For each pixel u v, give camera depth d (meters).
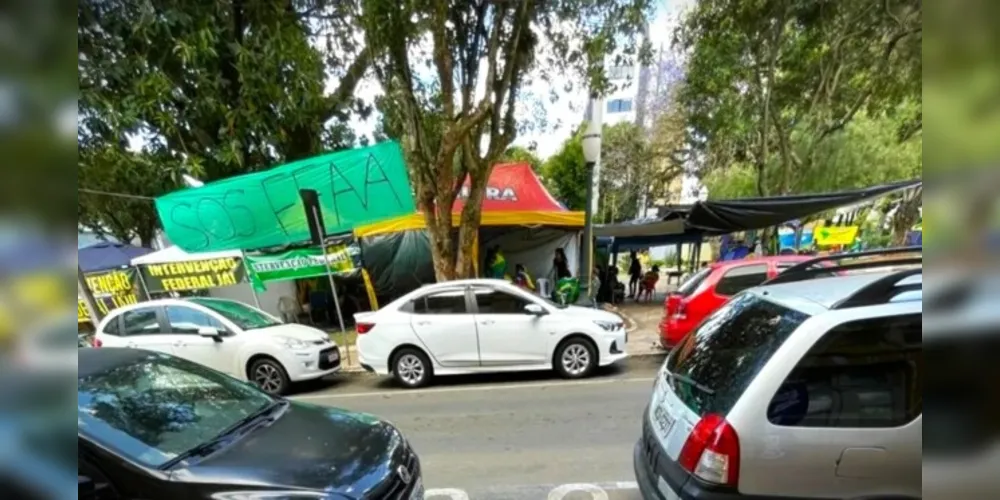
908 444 2.34
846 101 15.98
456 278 10.20
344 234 10.33
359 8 9.65
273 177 10.02
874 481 2.36
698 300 7.74
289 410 3.36
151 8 8.86
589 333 7.44
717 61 15.62
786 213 11.00
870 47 14.07
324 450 2.86
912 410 2.36
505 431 5.35
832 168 18.78
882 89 14.48
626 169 35.03
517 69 10.23
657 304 16.08
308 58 11.41
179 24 9.44
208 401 3.20
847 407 2.41
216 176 11.29
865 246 14.93
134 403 2.91
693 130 21.78
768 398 2.46
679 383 3.10
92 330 11.16
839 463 2.38
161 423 2.84
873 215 15.41
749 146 18.77
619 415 5.71
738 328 3.01
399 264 14.35
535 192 15.45
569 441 4.97
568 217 14.34
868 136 18.77
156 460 2.53
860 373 2.44
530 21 9.66
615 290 16.66
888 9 12.67
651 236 16.08
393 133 12.14
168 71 10.13
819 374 2.46
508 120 10.39
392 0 8.57
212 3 10.04
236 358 7.42
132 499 2.41
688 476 2.57
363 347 7.72
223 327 7.59
